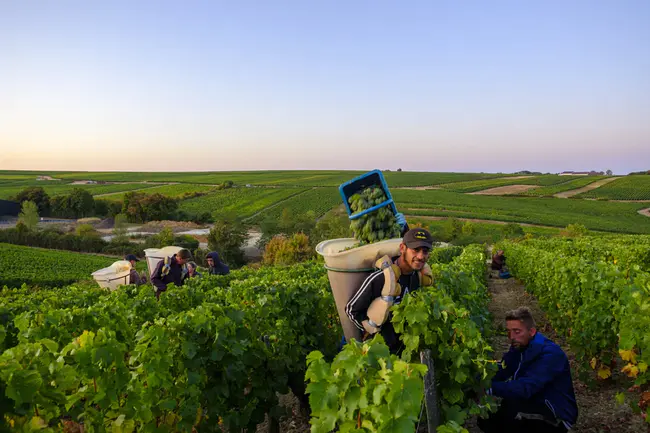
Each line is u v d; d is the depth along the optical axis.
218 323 4.98
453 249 30.22
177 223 89.88
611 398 6.77
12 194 133.38
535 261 15.80
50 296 10.75
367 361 2.88
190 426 4.34
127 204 95.12
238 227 52.91
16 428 3.04
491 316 9.73
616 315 6.75
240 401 5.14
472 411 4.10
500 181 148.38
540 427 4.55
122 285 11.10
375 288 4.19
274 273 13.27
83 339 3.80
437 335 4.13
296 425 6.26
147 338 4.27
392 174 179.38
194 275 12.09
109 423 3.89
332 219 49.31
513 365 4.91
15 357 3.38
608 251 21.09
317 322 7.07
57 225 88.88
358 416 2.83
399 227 4.94
